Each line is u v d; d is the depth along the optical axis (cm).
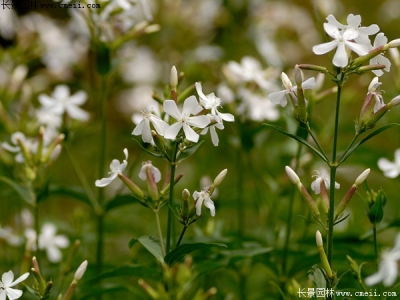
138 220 100
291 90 69
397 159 81
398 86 84
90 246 99
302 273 86
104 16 82
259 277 90
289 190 85
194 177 103
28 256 76
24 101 90
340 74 68
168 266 69
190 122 68
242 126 86
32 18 108
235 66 88
